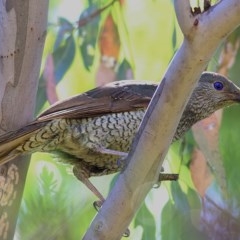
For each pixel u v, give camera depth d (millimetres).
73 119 10680
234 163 13297
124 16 14188
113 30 13992
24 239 12695
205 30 8188
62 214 12891
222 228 12602
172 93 8398
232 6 8125
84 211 13195
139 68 14188
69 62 13641
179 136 11984
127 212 8734
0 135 9664
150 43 14383
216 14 8172
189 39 8234
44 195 12883
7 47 9578
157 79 14164
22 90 9680
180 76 8336
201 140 12508
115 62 13867
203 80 11961
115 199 8734
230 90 12023
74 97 10750
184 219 12688
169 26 14438
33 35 9648
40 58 9758
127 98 10977
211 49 8242
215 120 12602
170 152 12938
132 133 10969
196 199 12773
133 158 8648
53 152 10883
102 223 8766
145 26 14477
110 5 13914
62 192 12992
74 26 13812
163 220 12742
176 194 12781
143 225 12711
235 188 13148
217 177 12484
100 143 10828
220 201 13438
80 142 10758
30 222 12742
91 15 13836
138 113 10992
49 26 13914
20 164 10023
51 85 13422
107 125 10828
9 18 9586
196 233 12625
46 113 10492
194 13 8234
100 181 13828
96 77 13789
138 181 8664
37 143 10297
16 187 9898
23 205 12828
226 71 13516
